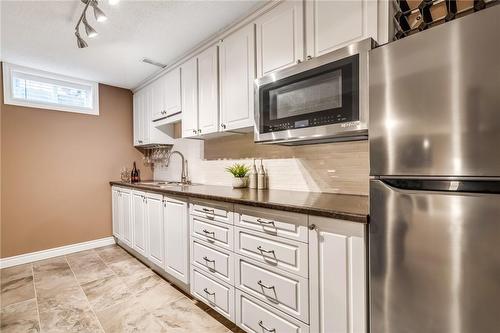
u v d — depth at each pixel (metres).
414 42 0.93
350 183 1.77
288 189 2.11
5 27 2.12
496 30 0.77
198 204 1.99
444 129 0.87
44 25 2.11
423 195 0.92
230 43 2.12
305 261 1.29
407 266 0.96
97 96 3.49
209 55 2.33
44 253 3.08
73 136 3.32
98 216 3.52
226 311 1.75
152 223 2.62
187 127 2.62
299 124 1.53
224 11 1.94
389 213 1.00
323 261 1.23
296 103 1.55
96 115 3.50
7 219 2.88
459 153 0.85
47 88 3.16
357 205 1.32
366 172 1.70
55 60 2.79
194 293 2.05
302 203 1.40
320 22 1.53
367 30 1.33
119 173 3.70
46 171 3.13
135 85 3.62
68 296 2.18
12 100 2.90
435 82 0.89
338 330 1.18
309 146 1.98
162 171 3.75
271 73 1.69
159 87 3.14
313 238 1.26
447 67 0.86
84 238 3.40
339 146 1.82
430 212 0.90
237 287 1.66
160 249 2.50
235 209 1.67
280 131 1.63
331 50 1.47
